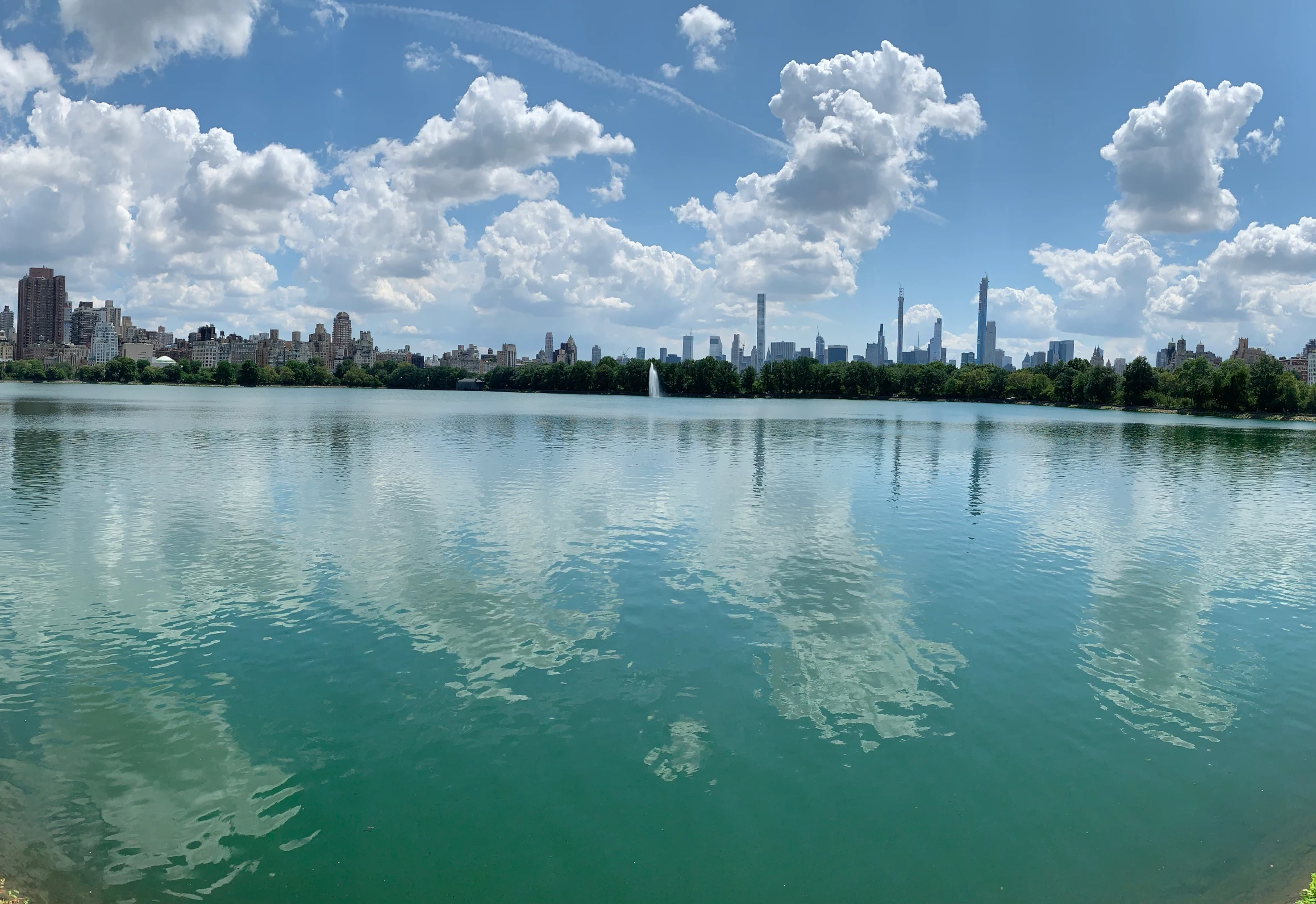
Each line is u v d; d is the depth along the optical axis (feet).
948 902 33.96
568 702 52.34
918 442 266.98
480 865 35.91
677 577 83.35
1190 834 38.83
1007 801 41.47
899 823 39.37
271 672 56.90
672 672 57.57
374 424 312.71
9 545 94.32
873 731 48.80
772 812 40.24
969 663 60.34
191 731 47.98
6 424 286.46
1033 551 98.94
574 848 37.27
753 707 51.90
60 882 34.09
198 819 39.04
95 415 348.38
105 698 52.54
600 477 159.94
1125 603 76.69
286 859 36.11
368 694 53.42
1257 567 92.53
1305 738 48.75
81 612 69.87
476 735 47.88
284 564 86.53
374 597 74.95
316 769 43.88
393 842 37.47
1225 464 213.05
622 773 43.73
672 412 468.34
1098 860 36.70
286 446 216.74
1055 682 56.70
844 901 33.83
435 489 140.56
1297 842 38.06
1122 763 45.42
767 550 96.48
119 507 119.85
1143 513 129.49
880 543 101.86
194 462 177.27
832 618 70.13
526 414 424.46
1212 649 64.03
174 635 64.34
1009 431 347.15
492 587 78.54
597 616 69.97
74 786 41.81
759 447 236.43
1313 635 67.87
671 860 36.50
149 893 33.58
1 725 48.52
